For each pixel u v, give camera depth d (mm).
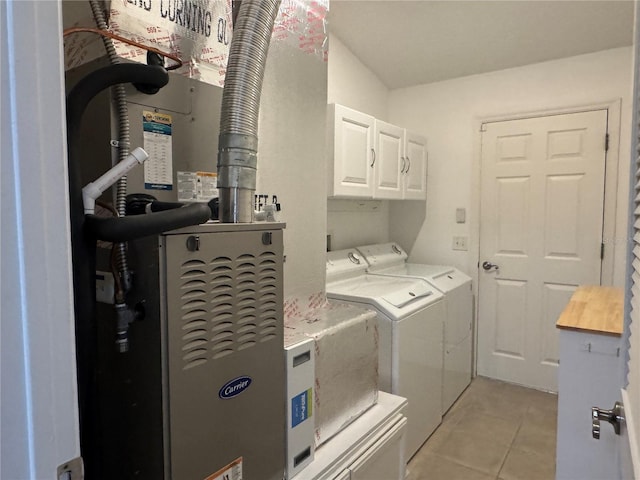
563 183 3012
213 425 916
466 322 3137
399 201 3693
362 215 3342
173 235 818
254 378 1014
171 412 830
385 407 1627
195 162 1198
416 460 2299
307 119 1598
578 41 2750
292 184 1538
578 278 2986
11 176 412
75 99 773
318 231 1674
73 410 472
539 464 2252
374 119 2732
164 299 812
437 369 2607
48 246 442
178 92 1145
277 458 1104
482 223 3340
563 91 2979
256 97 1117
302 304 1596
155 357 831
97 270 980
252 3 1109
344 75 2996
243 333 979
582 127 2922
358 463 1360
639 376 691
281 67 1475
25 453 431
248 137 1094
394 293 2367
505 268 3256
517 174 3178
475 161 3328
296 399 1184
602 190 2875
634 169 945
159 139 1102
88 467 803
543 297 3119
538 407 2879
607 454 1674
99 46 1001
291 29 1513
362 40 2893
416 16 2602
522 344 3213
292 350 1162
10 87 409
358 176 2604
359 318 1525
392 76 3418
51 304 446
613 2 2363
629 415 805
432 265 3469
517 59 3033
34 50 426
